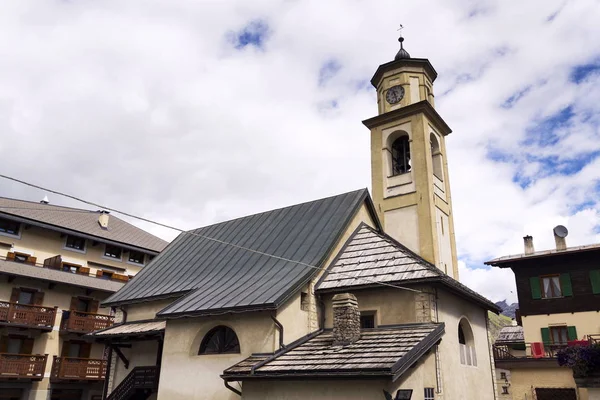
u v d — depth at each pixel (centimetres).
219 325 1680
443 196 2550
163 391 1700
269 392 1404
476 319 1977
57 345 2975
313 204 2300
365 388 1253
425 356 1455
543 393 2644
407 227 2348
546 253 2989
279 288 1636
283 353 1502
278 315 1559
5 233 3020
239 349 1616
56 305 3027
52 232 3253
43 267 3044
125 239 3684
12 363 2677
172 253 2519
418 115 2505
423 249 2253
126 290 2292
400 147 2659
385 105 2686
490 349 2058
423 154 2414
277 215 2370
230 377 1434
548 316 2938
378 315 1650
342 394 1283
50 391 2861
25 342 2842
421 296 1587
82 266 3362
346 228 2039
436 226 2336
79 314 3072
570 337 2830
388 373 1176
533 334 2953
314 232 2044
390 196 2461
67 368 2895
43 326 2866
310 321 1686
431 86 2738
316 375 1289
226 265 2111
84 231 3388
